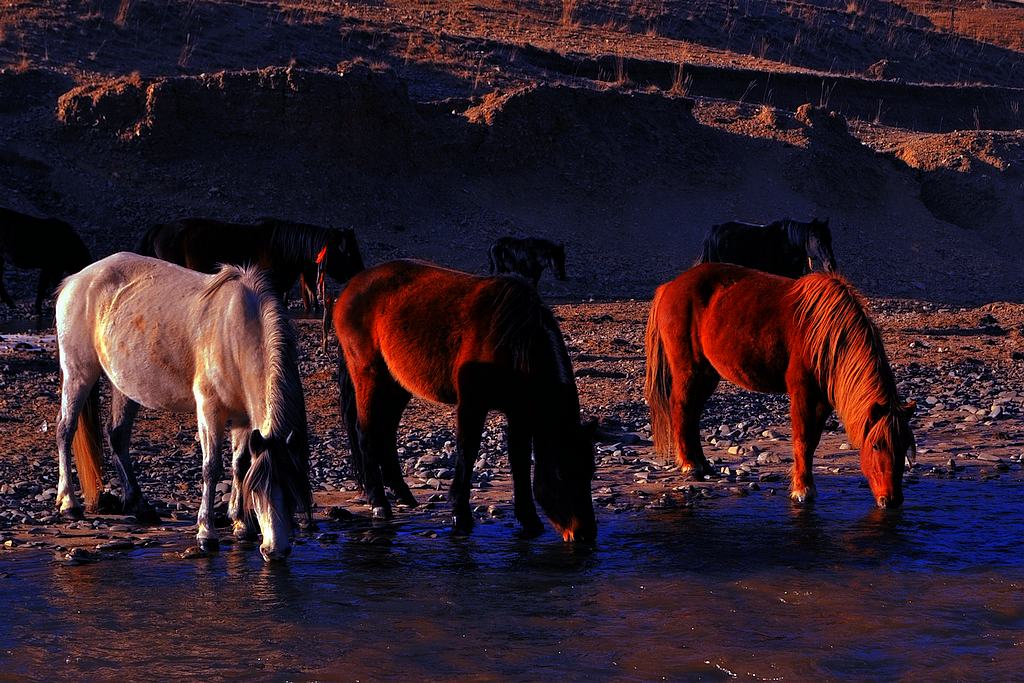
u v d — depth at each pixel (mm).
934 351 22406
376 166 41719
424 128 43156
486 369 9117
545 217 43125
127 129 39469
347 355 10211
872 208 47688
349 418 10555
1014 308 32281
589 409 16031
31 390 16250
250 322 8672
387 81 42469
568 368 9180
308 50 57031
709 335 11188
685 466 12039
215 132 40469
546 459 9211
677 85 60125
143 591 7801
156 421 14641
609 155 46094
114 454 10078
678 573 8273
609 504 10781
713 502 10836
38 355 19312
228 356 8734
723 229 24141
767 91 66188
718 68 65438
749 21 84312
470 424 9281
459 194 42750
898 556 8711
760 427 15258
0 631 6941
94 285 9625
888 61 84438
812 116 50312
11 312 28375
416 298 9602
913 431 14969
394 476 10680
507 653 6555
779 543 9172
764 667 6297
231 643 6730
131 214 36719
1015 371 20016
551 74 60281
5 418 14344
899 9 102938
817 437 10750
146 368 9172
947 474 12164
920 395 17703
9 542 9102
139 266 9578
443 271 9758
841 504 10688
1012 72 90500
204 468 8961
